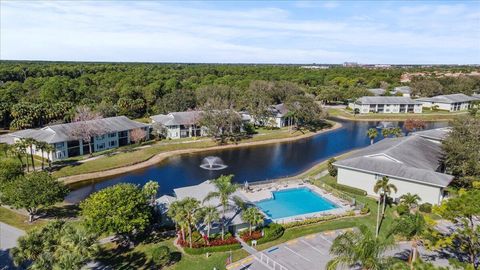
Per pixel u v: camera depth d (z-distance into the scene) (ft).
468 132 224.53
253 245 142.31
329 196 202.18
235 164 281.13
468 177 197.06
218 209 157.28
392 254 134.00
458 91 609.83
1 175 182.50
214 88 465.88
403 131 400.67
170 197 175.32
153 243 143.64
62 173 241.55
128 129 319.88
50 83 469.16
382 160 208.13
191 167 271.49
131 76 598.34
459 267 97.14
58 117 375.04
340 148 332.80
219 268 125.39
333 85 651.25
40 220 166.61
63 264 93.35
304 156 305.32
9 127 373.40
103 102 401.08
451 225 157.38
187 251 134.72
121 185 149.59
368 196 200.85
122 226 130.41
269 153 314.35
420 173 188.44
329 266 104.58
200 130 358.64
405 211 167.53
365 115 493.77
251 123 402.72
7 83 511.40
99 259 131.03
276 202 197.77
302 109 390.63
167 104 427.74
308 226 161.68
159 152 304.71
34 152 276.00
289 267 126.21
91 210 133.69
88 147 292.81
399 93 596.29
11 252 110.01
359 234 107.65
